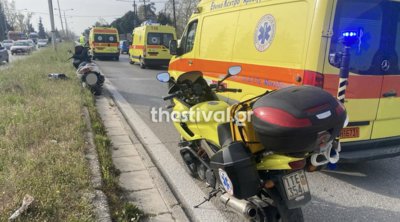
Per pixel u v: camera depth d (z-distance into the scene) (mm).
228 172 2900
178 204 3945
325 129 2551
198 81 4574
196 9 7551
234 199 3160
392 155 4621
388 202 4113
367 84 4348
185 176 4727
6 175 4012
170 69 8898
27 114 6668
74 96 8750
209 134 3727
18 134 5465
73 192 3750
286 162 2740
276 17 4727
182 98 4570
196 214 3779
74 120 6504
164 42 20516
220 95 6258
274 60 4766
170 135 6617
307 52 4133
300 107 2561
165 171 4891
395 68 4504
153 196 4105
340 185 4562
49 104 7672
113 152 5578
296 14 4352
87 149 5125
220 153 2990
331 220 3721
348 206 4016
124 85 13195
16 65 17500
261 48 5066
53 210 3365
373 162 5352
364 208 3973
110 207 3656
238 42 5691
